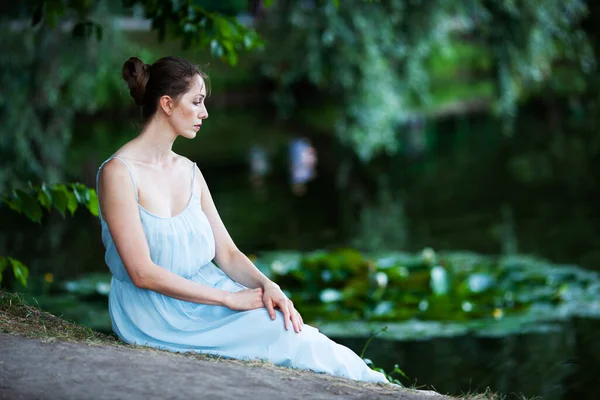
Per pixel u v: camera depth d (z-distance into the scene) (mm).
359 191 15922
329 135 20062
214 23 5578
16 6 11523
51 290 8859
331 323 7625
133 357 3281
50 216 13430
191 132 3717
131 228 3551
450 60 25672
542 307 8086
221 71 24641
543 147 19719
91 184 14586
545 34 11898
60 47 12133
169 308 3666
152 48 20141
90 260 10992
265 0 5848
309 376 3395
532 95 22812
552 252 11055
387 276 8555
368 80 13000
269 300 3637
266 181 16781
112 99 18969
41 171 12430
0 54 11695
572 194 15070
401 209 14383
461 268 9414
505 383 6367
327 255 9062
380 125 13453
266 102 24609
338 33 12445
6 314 3879
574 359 6727
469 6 12188
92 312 7895
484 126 22781
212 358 3525
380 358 6824
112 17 12180
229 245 3914
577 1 11984
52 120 12844
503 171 17438
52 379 2984
